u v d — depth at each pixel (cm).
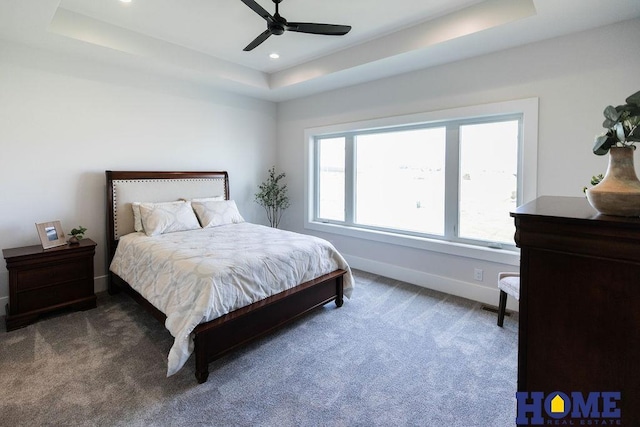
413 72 367
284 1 266
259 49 367
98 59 339
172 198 400
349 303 330
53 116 323
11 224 305
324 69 384
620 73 250
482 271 334
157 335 263
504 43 290
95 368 218
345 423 173
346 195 469
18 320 272
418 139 392
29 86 308
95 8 280
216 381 207
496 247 333
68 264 300
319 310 312
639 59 243
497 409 184
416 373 216
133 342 252
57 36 283
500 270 321
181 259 251
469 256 340
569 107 272
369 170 445
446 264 360
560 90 275
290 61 405
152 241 310
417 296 349
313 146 502
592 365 84
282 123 531
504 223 330
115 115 364
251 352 240
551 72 279
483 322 288
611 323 81
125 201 360
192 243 301
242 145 493
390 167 421
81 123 341
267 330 250
